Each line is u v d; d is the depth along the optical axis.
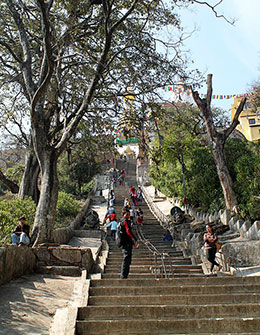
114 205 30.25
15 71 16.95
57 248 10.51
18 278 8.61
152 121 16.05
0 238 11.70
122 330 5.20
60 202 24.52
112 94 14.84
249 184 15.99
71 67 15.23
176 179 25.23
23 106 17.75
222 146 17.61
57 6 14.32
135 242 8.52
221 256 11.45
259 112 24.77
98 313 5.72
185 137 23.44
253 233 13.39
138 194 32.78
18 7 15.13
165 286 7.21
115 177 40.56
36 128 12.65
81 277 9.34
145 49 14.65
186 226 19.08
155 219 25.09
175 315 5.75
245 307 5.86
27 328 5.30
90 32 15.31
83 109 12.91
